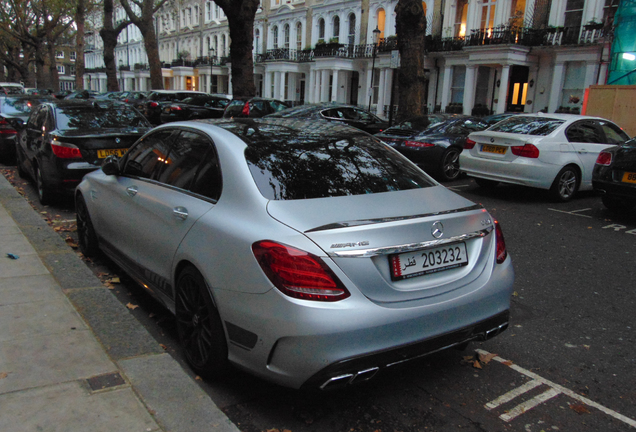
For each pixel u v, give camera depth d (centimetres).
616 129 942
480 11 2470
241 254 257
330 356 233
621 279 511
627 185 720
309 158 317
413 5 1414
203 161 330
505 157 858
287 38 4006
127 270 411
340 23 3375
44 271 442
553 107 2211
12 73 7775
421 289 260
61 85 10250
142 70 6531
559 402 295
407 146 1068
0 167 1141
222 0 1811
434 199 301
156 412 252
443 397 296
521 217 762
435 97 2778
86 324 344
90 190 483
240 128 349
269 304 242
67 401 256
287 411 278
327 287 235
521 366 336
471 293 275
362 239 246
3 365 288
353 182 302
